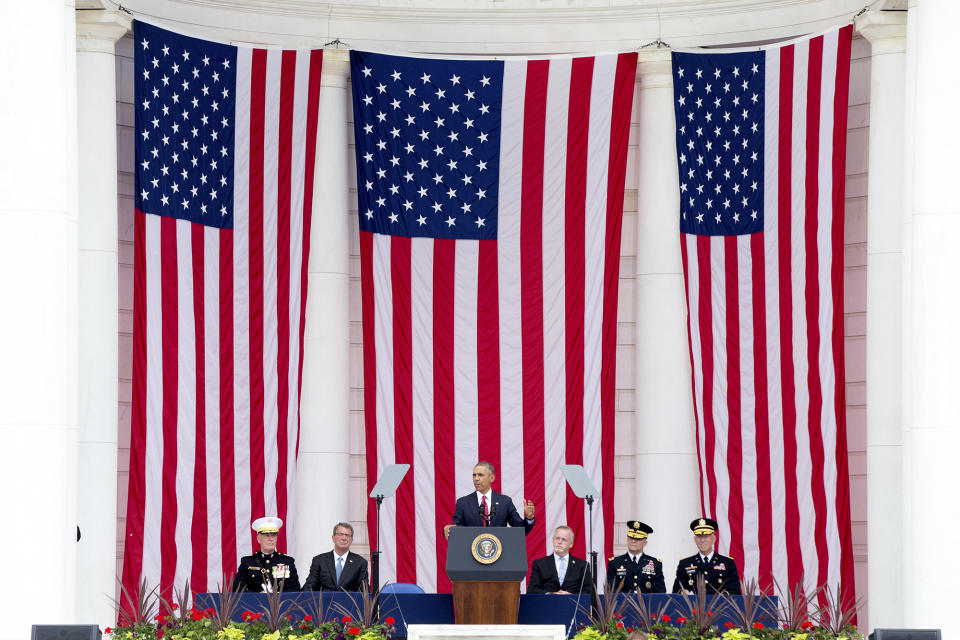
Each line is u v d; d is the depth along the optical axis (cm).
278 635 4894
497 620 4934
